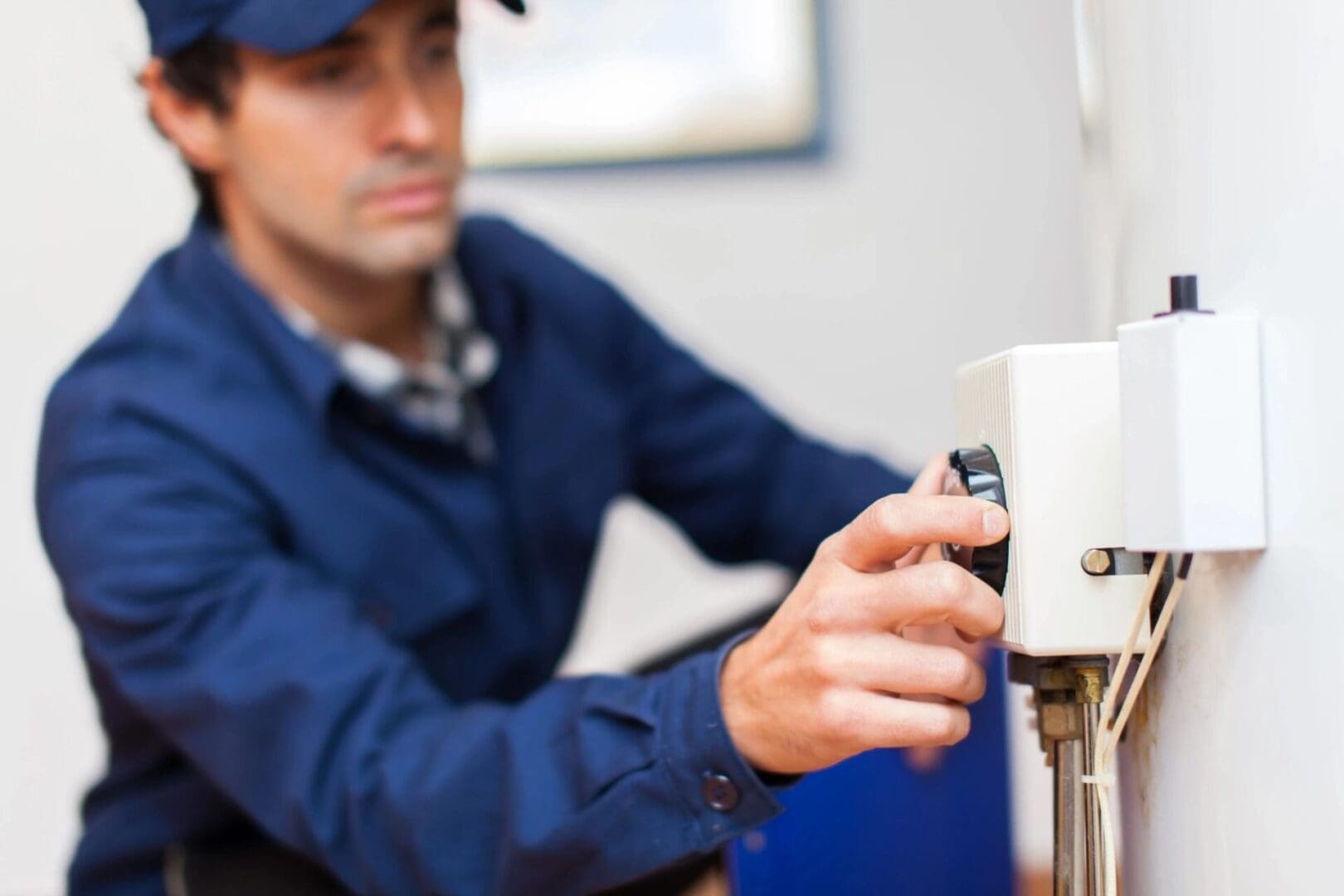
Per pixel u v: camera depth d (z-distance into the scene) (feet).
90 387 3.47
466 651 3.94
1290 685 1.37
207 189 3.84
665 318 6.04
